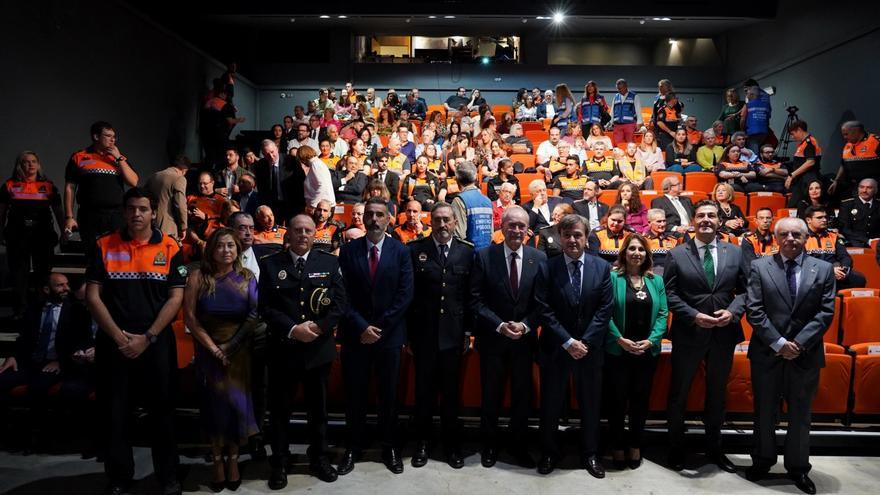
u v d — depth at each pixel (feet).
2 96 18.51
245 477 11.29
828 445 12.39
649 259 11.73
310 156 16.48
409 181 23.50
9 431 12.77
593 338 11.22
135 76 26.81
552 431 11.53
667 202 19.95
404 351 13.07
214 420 10.71
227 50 43.55
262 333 12.13
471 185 14.88
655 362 11.57
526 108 37.68
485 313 11.58
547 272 11.69
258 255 13.17
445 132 33.91
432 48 46.60
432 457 12.15
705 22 39.93
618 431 11.64
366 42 46.21
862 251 17.76
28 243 15.61
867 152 21.58
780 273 11.15
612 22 40.98
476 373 13.15
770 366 11.07
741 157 26.99
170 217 16.30
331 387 13.25
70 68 21.93
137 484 11.05
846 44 29.76
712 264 11.75
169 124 30.25
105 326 10.15
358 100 37.70
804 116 33.68
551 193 23.26
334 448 12.67
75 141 22.29
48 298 13.48
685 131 28.58
